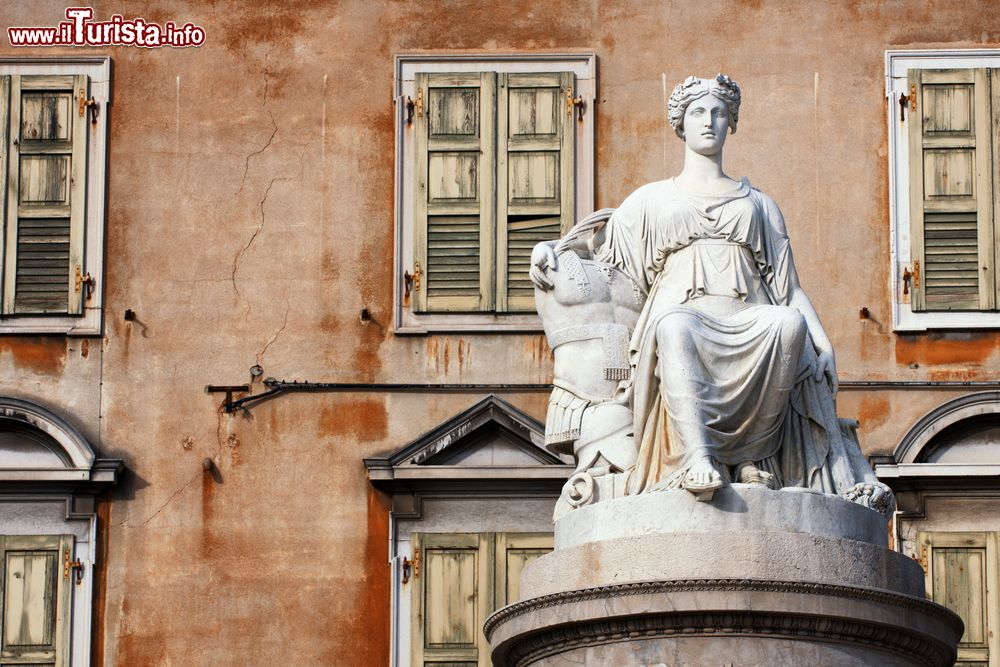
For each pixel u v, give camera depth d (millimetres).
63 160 41094
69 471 39469
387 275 40625
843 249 40344
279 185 40938
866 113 40812
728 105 27375
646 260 27156
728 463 25609
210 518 39719
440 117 41062
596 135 40938
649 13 41219
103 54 41406
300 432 40031
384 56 41312
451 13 41406
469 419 39531
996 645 38438
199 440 40031
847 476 26000
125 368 40344
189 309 40531
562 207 40750
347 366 40281
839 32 41062
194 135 41156
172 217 40844
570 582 25344
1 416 39594
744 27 41125
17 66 41375
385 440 40000
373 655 39188
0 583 39312
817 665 24734
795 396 26031
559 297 27391
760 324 25578
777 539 24812
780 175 40594
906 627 24953
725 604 24578
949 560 38750
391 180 40938
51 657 39125
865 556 25000
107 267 40719
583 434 26859
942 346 39969
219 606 39375
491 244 40656
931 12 41125
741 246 26844
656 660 24828
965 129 40719
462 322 40344
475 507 39531
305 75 41281
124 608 39375
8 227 40812
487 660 39062
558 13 41312
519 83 41125
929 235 40375
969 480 38812
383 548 39531
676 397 25328
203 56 41406
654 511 25156
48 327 40438
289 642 39250
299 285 40594
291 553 39562
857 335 40031
